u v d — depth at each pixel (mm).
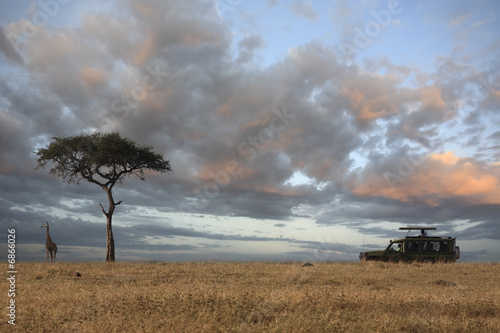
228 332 6746
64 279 14094
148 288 10977
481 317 8172
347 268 19062
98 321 7039
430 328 7059
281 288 11523
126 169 30375
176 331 6699
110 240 29656
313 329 6840
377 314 8023
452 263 22125
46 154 29203
